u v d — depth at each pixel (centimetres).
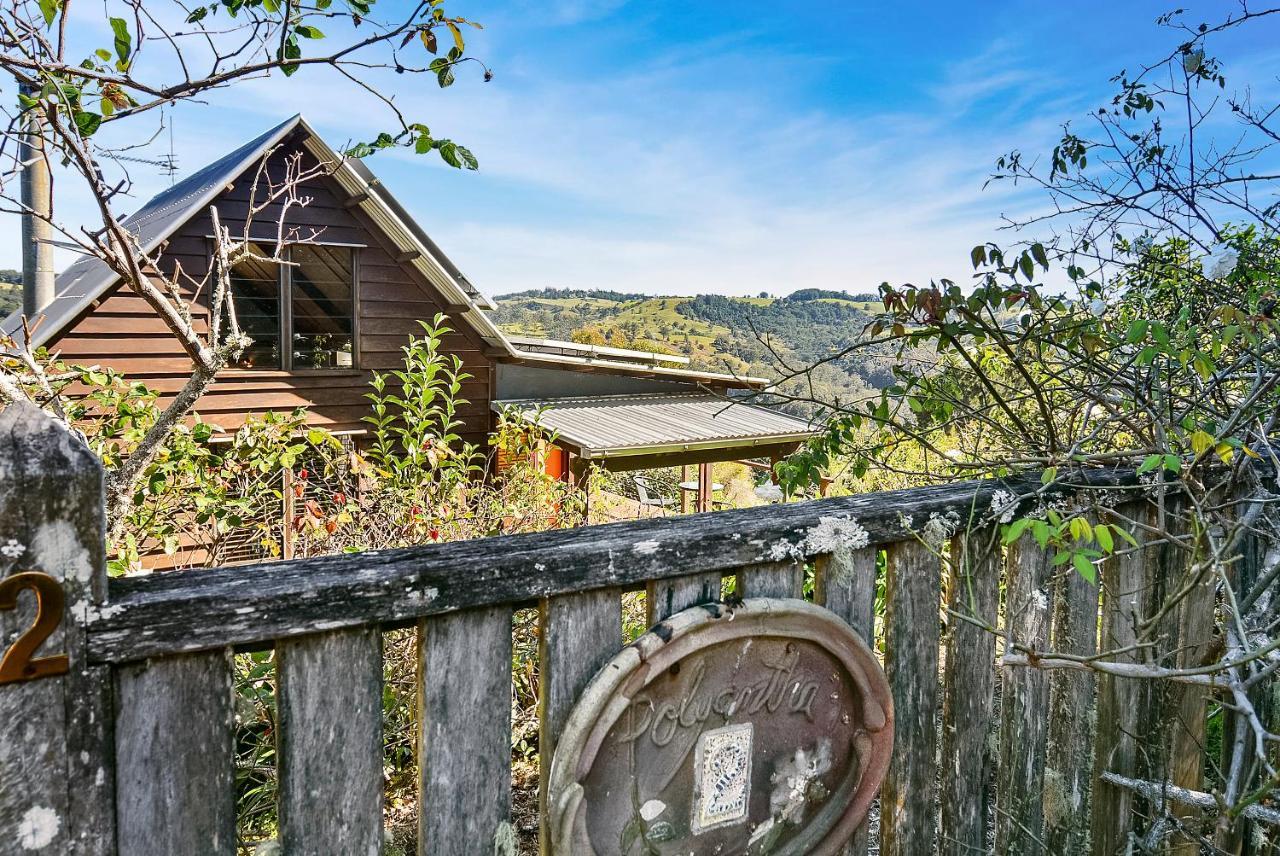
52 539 87
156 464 361
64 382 343
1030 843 186
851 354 245
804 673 150
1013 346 235
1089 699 194
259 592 100
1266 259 258
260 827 266
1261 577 183
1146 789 194
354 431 1014
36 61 221
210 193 859
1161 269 273
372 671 110
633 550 128
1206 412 208
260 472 449
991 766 206
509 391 1136
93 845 92
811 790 152
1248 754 212
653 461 1029
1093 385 208
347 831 110
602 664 128
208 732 100
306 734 106
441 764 116
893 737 164
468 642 117
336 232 992
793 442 1077
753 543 140
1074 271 234
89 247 252
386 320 1037
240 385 959
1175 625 212
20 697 87
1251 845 219
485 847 121
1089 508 171
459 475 473
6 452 85
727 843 143
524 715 347
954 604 173
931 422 253
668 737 135
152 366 895
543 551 120
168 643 95
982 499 171
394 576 108
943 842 176
